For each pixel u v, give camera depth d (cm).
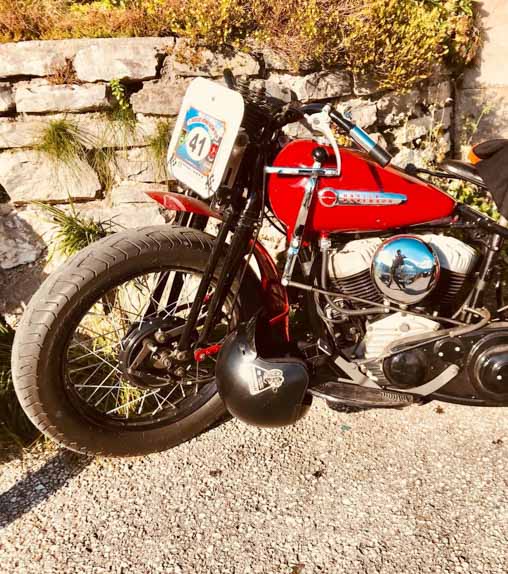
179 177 194
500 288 217
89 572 184
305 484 214
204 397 236
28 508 208
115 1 280
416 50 272
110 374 241
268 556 188
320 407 251
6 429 238
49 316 194
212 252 202
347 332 216
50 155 255
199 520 202
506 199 200
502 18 309
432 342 207
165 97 258
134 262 201
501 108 325
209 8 251
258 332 209
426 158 307
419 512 201
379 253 194
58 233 266
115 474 222
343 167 193
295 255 201
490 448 226
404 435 234
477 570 180
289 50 262
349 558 186
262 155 194
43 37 260
